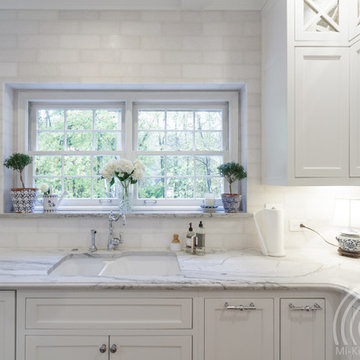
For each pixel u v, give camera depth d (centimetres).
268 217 183
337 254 186
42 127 225
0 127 198
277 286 133
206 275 145
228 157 222
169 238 201
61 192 221
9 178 206
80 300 136
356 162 159
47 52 200
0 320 136
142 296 137
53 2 197
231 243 201
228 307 136
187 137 228
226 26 204
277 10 177
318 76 163
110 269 186
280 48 172
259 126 203
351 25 162
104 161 224
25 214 194
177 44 203
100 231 200
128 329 136
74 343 136
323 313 137
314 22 164
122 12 202
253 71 203
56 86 206
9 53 199
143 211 215
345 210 184
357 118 159
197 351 137
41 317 136
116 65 201
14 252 188
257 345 137
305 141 163
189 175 226
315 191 202
